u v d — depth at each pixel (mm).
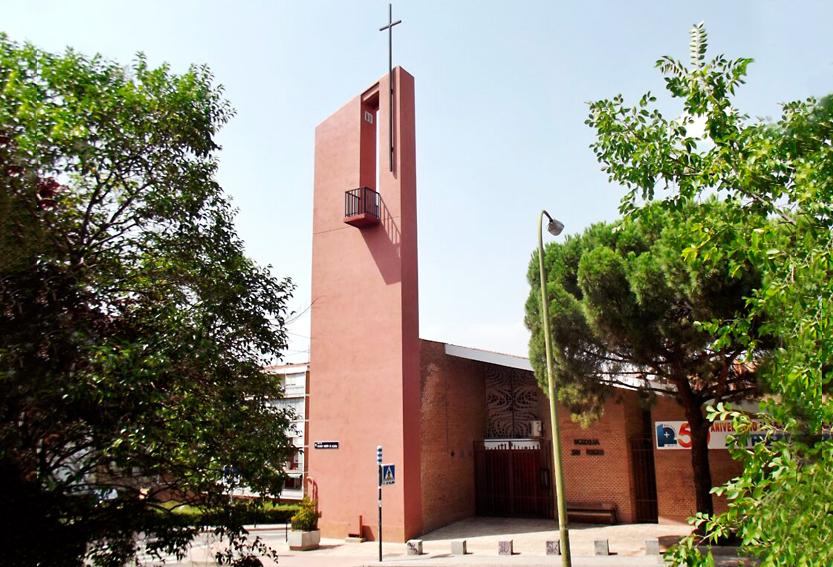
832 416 2992
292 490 27016
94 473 7781
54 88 7754
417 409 19719
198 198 8852
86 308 7762
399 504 18562
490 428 24375
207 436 7730
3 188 6613
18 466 7059
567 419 22047
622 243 16172
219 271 8812
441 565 15000
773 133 3826
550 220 14188
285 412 9516
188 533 8320
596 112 4672
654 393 17406
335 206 21984
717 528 3342
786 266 3340
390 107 21359
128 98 8148
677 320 14180
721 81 4090
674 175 4402
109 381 6691
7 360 6418
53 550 7164
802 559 2762
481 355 22188
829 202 3422
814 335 3020
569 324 16562
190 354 7598
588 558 15000
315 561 16156
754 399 14812
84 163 7801
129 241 8531
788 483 2939
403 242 20234
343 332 20797
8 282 6906
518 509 22359
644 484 20703
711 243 3953
